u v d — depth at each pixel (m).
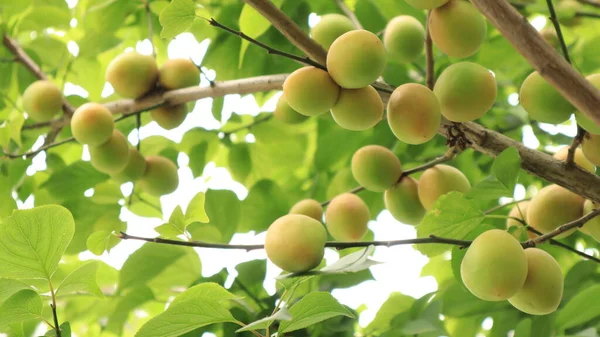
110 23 1.19
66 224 0.83
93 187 1.15
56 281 1.13
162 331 0.82
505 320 1.04
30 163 1.15
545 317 1.02
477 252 0.83
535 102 0.88
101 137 1.04
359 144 1.18
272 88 1.04
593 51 1.14
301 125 1.26
